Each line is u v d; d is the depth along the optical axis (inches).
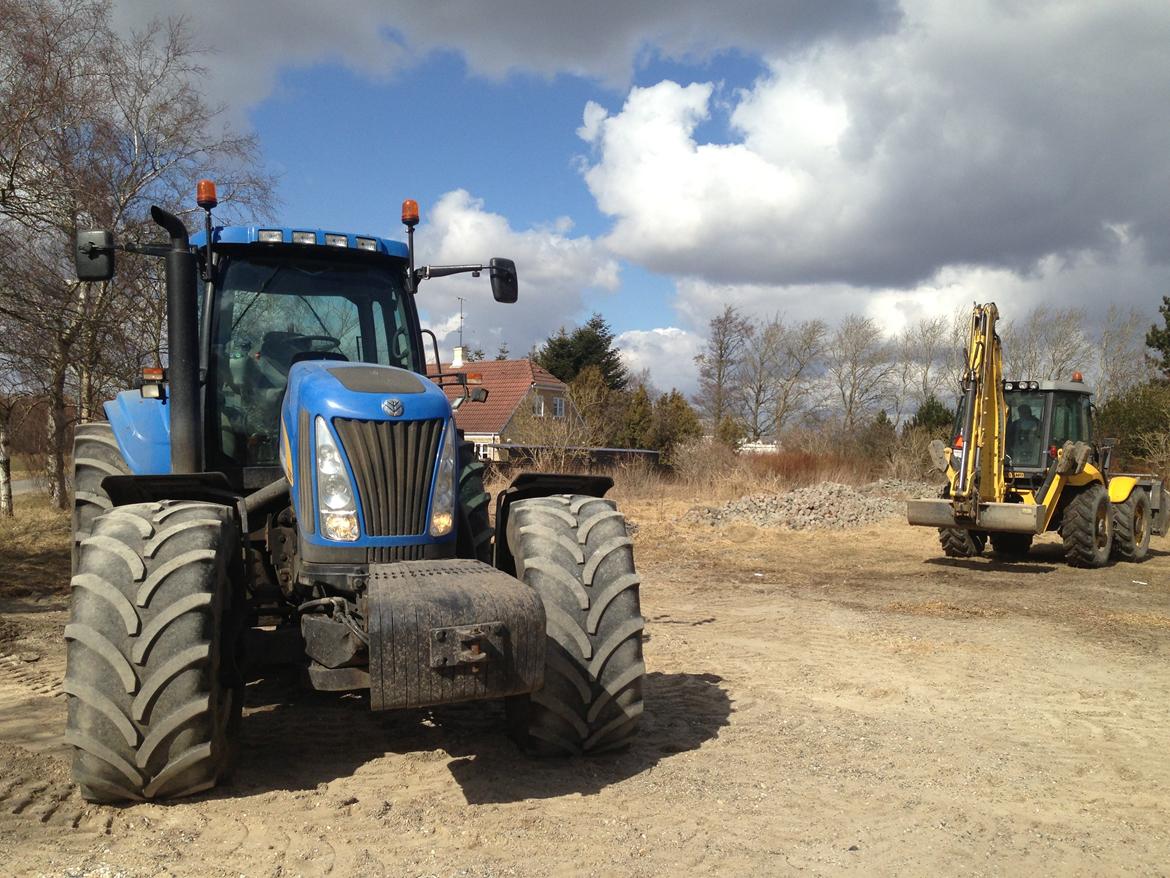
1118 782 162.1
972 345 426.6
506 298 211.2
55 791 142.6
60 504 621.0
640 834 133.8
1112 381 1606.8
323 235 195.5
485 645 129.3
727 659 252.2
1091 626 304.8
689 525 631.8
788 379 2030.0
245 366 190.7
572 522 162.2
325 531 149.5
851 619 313.4
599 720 156.5
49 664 232.1
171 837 128.6
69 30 533.0
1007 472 460.8
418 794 146.9
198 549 139.3
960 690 222.8
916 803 149.9
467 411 1464.1
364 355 201.8
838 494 705.6
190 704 132.2
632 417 1427.2
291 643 148.9
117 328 571.8
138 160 597.9
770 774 161.2
